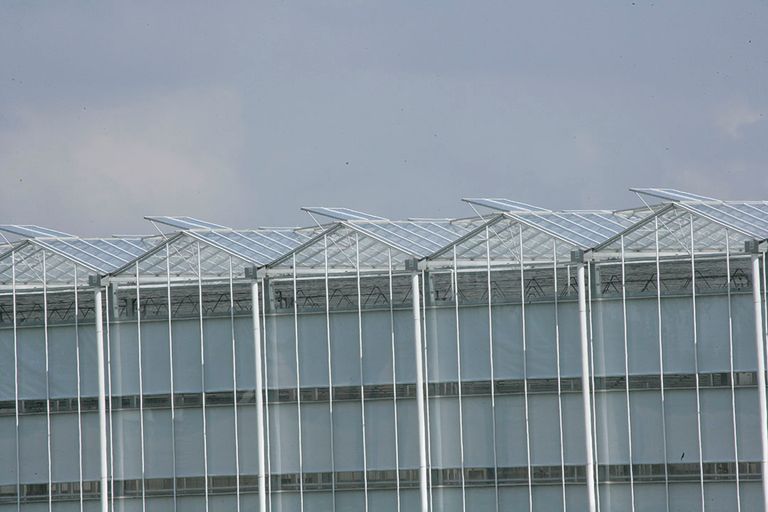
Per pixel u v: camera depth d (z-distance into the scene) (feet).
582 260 612.29
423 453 624.59
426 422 627.46
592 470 609.01
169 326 647.15
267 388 638.53
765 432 590.14
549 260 622.54
